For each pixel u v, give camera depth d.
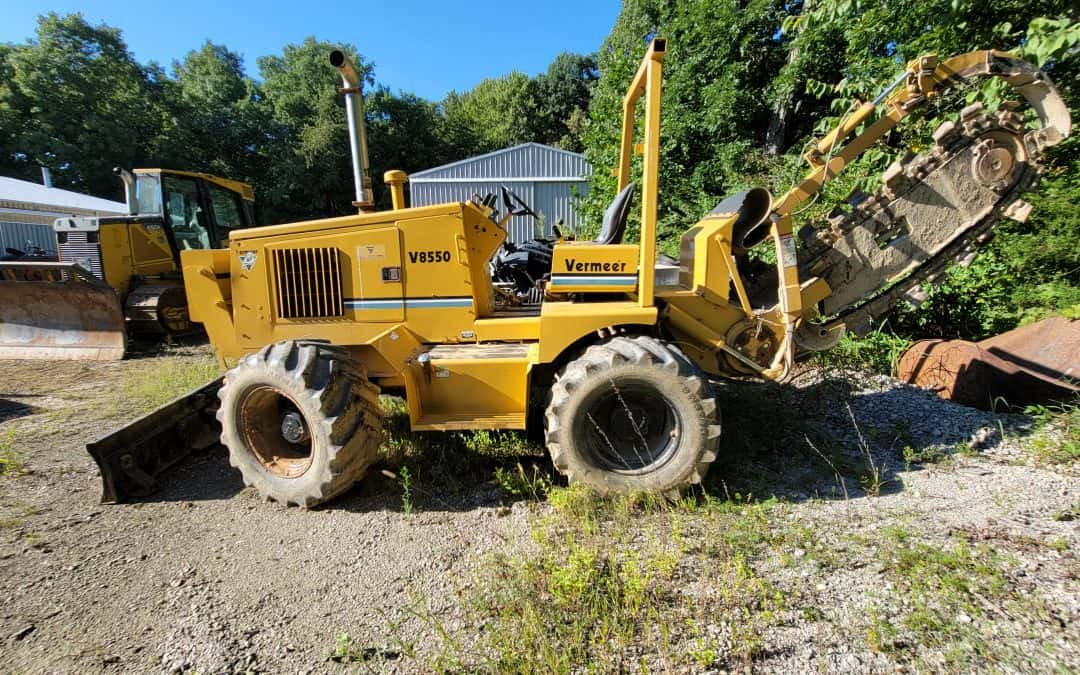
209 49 36.97
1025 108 4.18
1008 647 1.83
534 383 3.60
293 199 29.67
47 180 21.42
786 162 9.77
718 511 2.83
